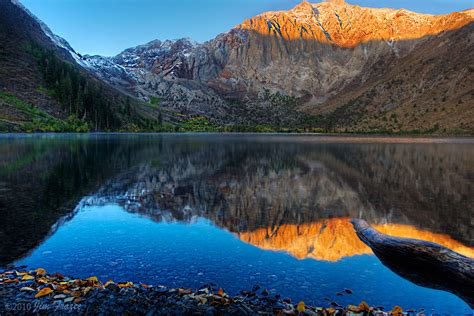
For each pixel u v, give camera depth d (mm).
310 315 6988
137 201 19078
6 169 31047
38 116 130625
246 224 14852
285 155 51375
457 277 7520
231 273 9484
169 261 10344
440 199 21016
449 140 122500
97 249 11289
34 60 186000
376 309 7480
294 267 9930
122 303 7121
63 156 43188
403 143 95562
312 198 20938
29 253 10859
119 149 57625
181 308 7000
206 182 26453
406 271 8969
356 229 12859
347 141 108062
